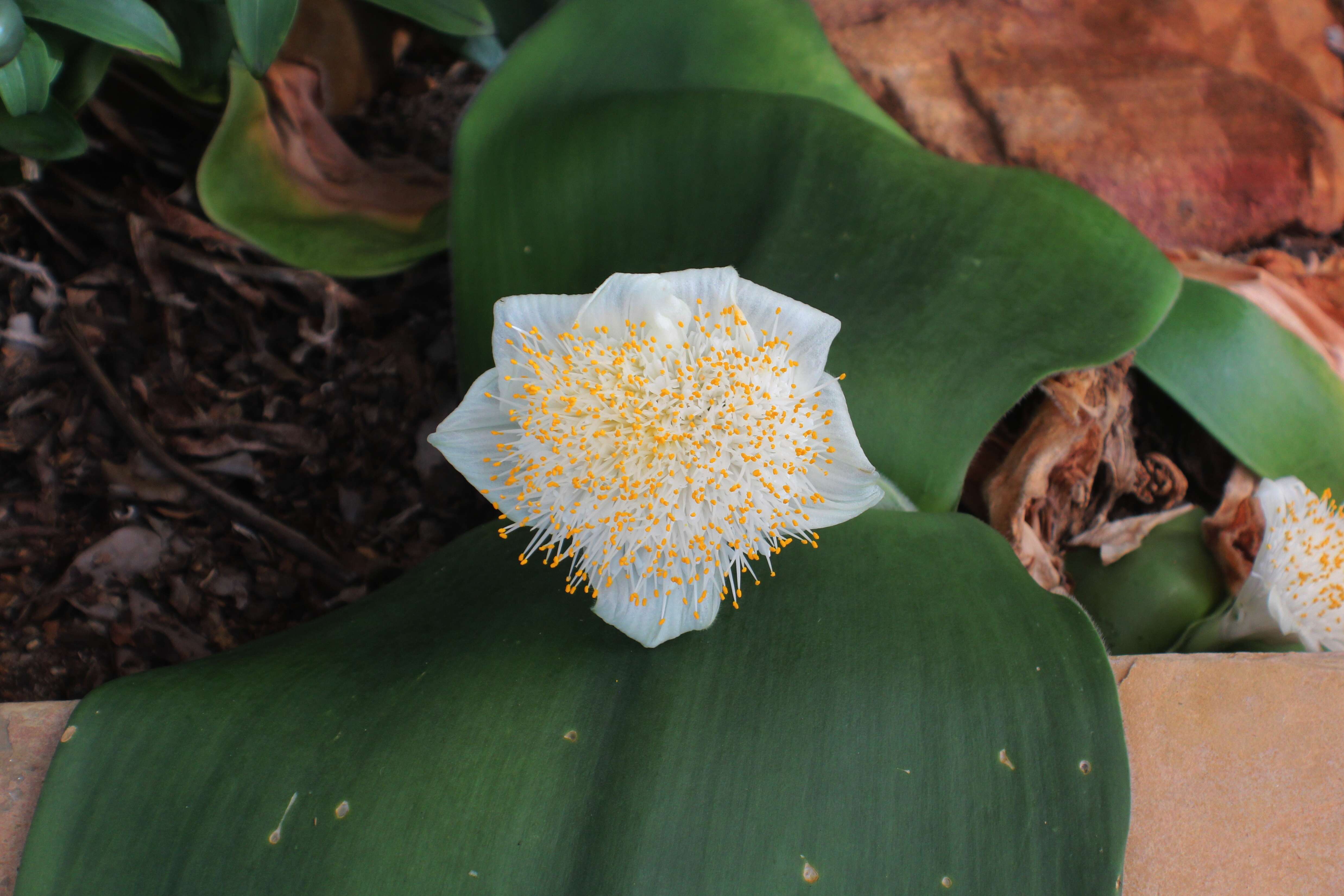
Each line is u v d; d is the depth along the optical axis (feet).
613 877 0.99
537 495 1.03
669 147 1.29
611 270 1.27
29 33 1.12
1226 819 1.08
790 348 1.00
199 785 1.03
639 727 1.04
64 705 1.11
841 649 1.06
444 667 1.08
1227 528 1.36
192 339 1.39
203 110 1.46
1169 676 1.13
